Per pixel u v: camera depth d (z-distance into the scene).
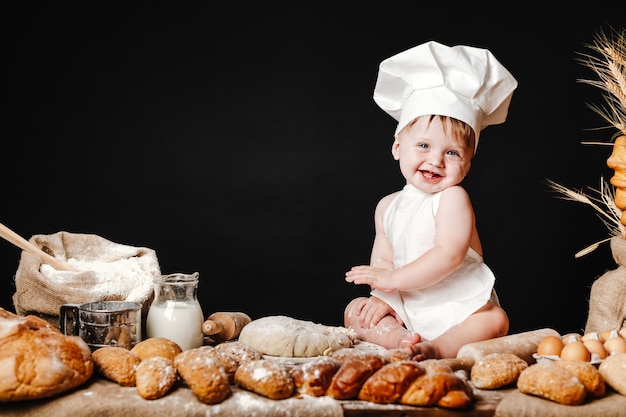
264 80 3.90
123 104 3.85
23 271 2.01
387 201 2.44
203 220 3.93
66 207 3.81
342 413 1.54
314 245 3.96
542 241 3.83
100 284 2.02
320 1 3.86
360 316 2.24
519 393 1.62
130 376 1.63
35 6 3.75
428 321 2.21
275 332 1.89
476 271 2.25
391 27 3.85
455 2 3.82
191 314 1.95
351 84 3.89
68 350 1.59
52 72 3.78
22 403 1.55
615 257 2.26
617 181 2.17
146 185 3.88
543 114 3.79
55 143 3.79
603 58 3.72
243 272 3.96
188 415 1.53
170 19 3.85
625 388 1.63
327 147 3.91
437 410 1.55
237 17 3.87
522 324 3.84
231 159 3.92
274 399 1.56
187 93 3.88
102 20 3.81
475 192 3.84
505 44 3.79
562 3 3.75
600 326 2.22
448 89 2.21
